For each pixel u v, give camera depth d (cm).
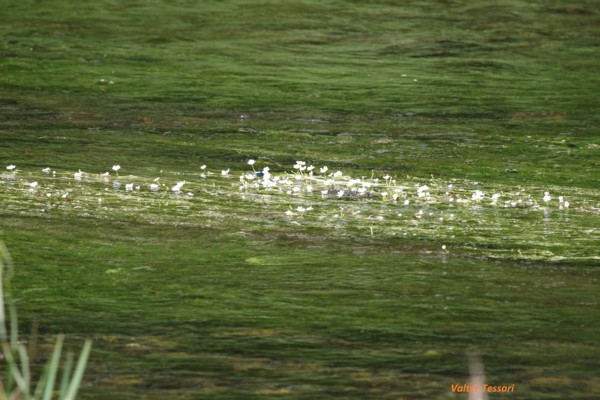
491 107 3431
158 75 3831
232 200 2333
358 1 5262
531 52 4353
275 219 2189
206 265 1880
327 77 3841
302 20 4853
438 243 2038
